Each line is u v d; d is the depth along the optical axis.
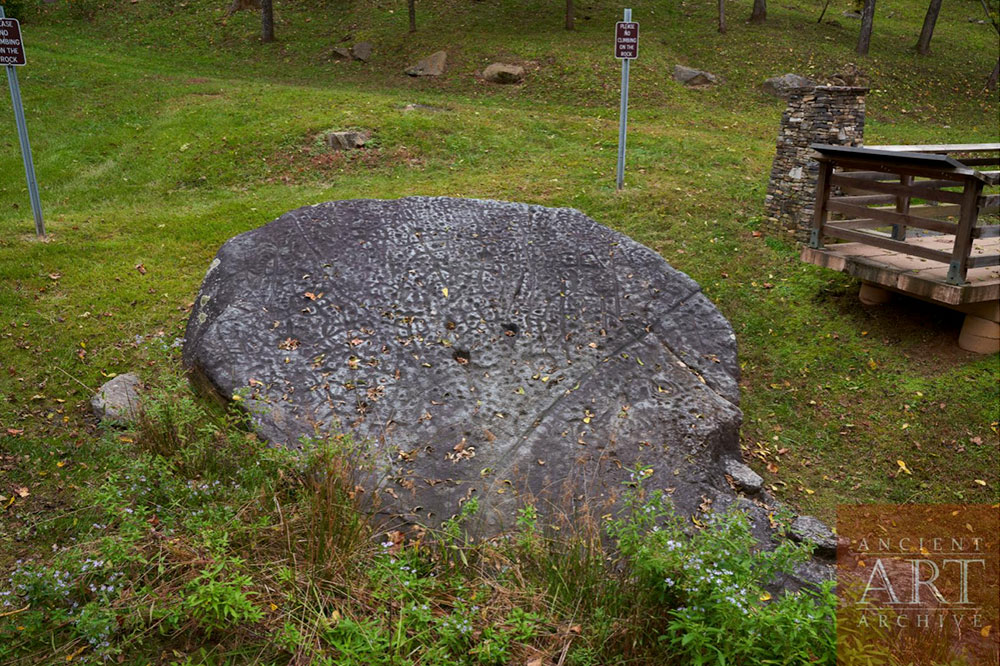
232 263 6.06
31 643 3.25
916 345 6.98
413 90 17.80
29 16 22.59
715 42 20.72
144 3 23.91
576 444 4.88
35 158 11.92
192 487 4.01
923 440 6.03
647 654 3.14
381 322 5.58
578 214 7.01
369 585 3.50
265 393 4.95
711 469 4.96
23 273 7.48
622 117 9.84
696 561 3.21
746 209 9.73
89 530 4.09
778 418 6.41
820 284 8.06
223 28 22.33
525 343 5.60
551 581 3.56
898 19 25.56
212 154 11.98
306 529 3.72
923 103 18.30
